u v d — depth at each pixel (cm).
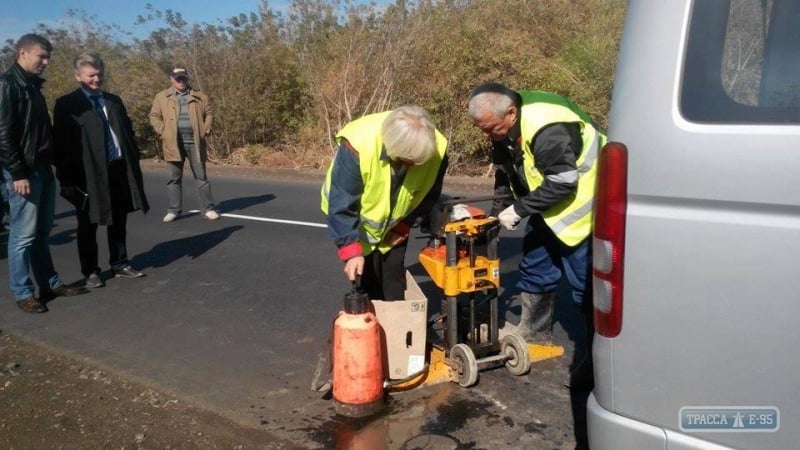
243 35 1677
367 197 371
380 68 1428
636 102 226
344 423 372
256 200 1095
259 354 475
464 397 394
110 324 545
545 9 1311
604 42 1184
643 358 229
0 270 725
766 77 214
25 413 396
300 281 641
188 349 488
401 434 359
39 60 539
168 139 917
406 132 339
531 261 435
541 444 346
